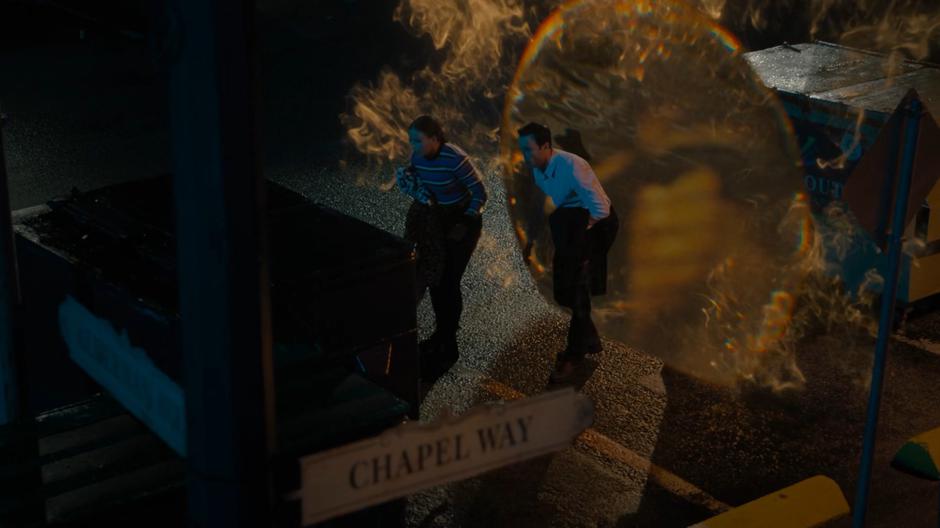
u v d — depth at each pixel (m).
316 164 10.59
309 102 12.20
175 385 3.27
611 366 7.16
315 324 5.05
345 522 3.54
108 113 11.71
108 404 3.83
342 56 13.67
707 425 6.54
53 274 5.00
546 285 8.34
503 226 9.24
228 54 2.47
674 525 5.66
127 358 3.57
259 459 2.75
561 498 5.87
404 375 5.49
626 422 6.57
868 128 7.62
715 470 6.14
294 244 5.26
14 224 5.35
